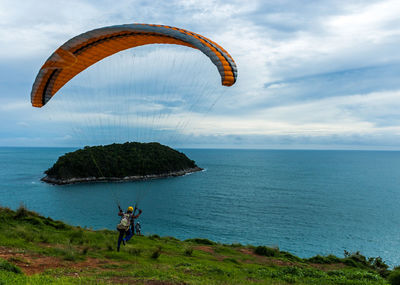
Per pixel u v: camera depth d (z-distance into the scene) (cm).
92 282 723
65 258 1022
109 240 1444
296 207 9656
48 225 1576
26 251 1029
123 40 1296
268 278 1112
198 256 1566
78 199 9588
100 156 13450
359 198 11844
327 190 14025
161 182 13712
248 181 16775
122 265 1038
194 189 12588
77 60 1324
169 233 6347
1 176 15150
